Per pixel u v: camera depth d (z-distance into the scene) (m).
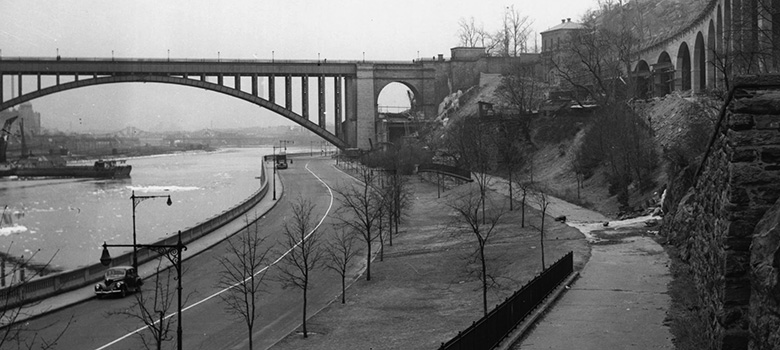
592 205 66.75
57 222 97.12
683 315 23.97
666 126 72.44
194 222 96.12
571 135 94.31
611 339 22.34
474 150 101.38
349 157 150.62
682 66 95.12
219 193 134.75
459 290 39.72
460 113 143.25
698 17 80.44
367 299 40.00
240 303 40.19
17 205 116.88
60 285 43.47
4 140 167.75
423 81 164.88
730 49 67.19
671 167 52.03
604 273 33.19
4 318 35.78
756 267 13.79
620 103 82.56
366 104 161.88
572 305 27.23
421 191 94.06
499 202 71.81
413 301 38.34
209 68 148.25
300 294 42.84
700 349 18.97
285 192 102.12
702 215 22.50
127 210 109.94
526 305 25.62
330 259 50.88
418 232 63.78
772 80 15.12
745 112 15.20
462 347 18.98
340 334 32.72
